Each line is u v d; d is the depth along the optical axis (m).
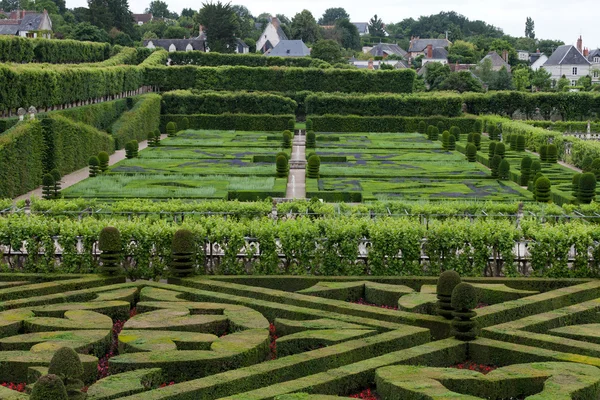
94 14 155.62
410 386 15.22
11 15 176.25
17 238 26.66
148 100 93.88
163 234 26.42
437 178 54.81
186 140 81.06
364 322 19.75
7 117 64.50
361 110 105.56
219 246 27.22
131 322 19.69
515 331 19.08
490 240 26.23
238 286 23.81
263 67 117.94
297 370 16.53
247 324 19.58
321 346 18.28
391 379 15.66
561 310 21.12
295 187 52.97
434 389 15.05
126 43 153.12
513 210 37.38
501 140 89.06
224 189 48.59
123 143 79.50
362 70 118.56
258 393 14.82
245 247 26.56
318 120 99.56
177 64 126.06
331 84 118.06
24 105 67.94
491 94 108.81
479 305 23.41
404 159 67.00
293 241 26.39
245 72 117.06
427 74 140.62
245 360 17.33
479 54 190.25
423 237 26.75
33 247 26.59
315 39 191.75
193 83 116.06
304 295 22.77
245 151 71.62
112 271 25.22
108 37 148.75
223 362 16.94
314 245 26.44
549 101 108.31
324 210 34.56
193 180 52.28
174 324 19.50
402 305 21.64
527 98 108.50
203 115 99.00
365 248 27.94
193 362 16.72
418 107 104.94
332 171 57.44
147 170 56.97
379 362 16.78
